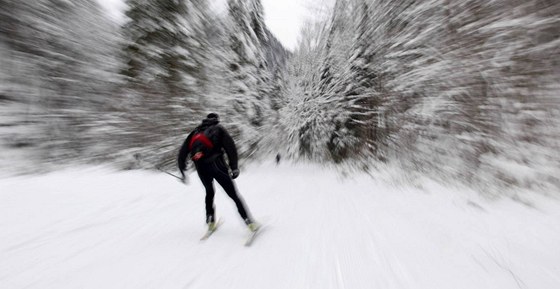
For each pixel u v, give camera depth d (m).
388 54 12.08
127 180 8.47
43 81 13.86
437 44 9.86
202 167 3.84
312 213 5.34
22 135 12.29
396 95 11.77
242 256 3.22
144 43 14.72
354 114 16.47
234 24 19.08
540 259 3.15
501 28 7.71
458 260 3.15
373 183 9.31
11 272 2.75
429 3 9.94
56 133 13.28
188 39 15.37
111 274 2.74
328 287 2.56
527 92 7.54
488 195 5.90
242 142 17.28
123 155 12.81
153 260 3.08
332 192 7.91
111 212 5.06
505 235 3.89
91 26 16.88
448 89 9.39
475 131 8.38
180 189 7.45
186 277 2.70
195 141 3.90
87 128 13.98
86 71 15.62
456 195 6.32
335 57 18.23
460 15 8.83
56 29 14.61
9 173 10.06
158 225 4.42
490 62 8.05
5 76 12.87
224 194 6.98
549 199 5.30
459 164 8.05
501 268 2.95
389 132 12.40
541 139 6.95
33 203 5.18
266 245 3.58
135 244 3.56
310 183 9.99
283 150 25.78
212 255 3.23
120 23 16.69
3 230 3.91
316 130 21.69
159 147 13.41
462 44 8.75
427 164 9.10
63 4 15.27
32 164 11.17
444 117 9.45
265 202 6.35
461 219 4.70
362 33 14.47
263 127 20.67
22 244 3.46
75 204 5.40
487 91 8.29
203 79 16.14
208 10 17.64
